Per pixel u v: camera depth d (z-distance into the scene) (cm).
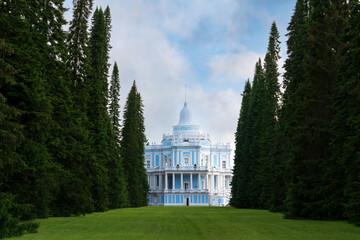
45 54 3222
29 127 2478
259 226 2606
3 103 2019
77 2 4547
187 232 2219
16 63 2384
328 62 3238
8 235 1933
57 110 3359
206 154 12556
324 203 3030
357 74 2736
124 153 7825
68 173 3312
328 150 3139
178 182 12331
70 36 4484
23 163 2116
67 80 3822
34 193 2541
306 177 3164
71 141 3716
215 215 4081
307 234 2109
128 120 8000
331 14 3338
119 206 6406
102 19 5431
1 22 2375
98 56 5259
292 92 3997
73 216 3775
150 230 2330
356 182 2531
